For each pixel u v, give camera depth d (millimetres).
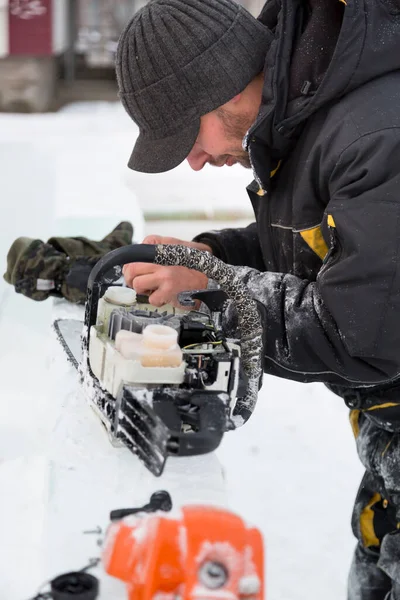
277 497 2752
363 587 1906
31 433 2174
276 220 1645
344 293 1332
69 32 12234
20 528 1757
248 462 2945
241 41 1495
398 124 1362
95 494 1230
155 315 1381
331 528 2609
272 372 1444
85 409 1505
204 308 1520
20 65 10047
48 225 3807
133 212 3873
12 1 9852
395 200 1317
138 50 1484
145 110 1523
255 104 1551
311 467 2939
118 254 1375
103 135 8305
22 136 7969
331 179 1421
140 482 1254
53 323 1962
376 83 1429
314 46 1457
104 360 1347
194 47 1464
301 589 2328
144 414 1194
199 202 5480
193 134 1532
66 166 5492
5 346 2557
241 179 6086
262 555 917
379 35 1406
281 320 1411
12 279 2189
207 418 1167
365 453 1780
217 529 907
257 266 1937
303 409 3352
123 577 998
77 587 993
